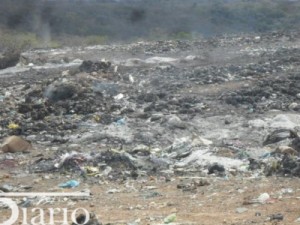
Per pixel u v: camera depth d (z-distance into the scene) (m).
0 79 98.44
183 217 36.00
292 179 44.00
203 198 40.66
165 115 66.31
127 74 90.50
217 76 86.25
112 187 45.12
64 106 71.19
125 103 73.06
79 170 49.59
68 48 141.38
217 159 50.53
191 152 52.88
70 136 61.16
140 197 41.84
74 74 90.56
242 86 79.00
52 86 75.06
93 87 79.44
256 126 61.72
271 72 88.25
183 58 109.25
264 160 50.00
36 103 72.00
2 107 74.19
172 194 42.28
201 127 62.50
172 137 59.28
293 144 52.97
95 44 155.00
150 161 50.59
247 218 35.03
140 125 63.62
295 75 83.88
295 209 36.19
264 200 38.69
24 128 63.75
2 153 56.41
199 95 75.50
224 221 34.72
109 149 54.56
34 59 119.62
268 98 73.56
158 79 85.69
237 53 111.88
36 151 56.91
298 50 110.38
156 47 127.94
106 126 63.97
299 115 64.62
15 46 136.38
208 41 134.00
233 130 60.94
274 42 126.31
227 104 71.31
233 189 42.41
